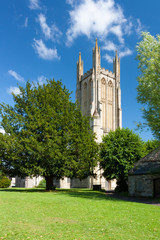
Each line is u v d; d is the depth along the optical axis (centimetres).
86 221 1067
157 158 2969
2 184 4666
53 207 1490
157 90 2362
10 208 1409
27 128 3053
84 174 3403
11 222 1009
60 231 873
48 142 2834
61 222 1031
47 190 3238
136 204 1834
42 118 3034
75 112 3466
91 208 1477
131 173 3062
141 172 2897
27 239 767
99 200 2034
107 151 3834
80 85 9150
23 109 3281
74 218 1132
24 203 1652
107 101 8400
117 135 4066
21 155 2983
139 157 3797
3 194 2289
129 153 3744
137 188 2917
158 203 2155
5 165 3134
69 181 6794
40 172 2881
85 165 3184
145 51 2514
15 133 3055
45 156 2852
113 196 2953
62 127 3134
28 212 1280
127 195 3142
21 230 876
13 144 2894
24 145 2939
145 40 2539
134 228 957
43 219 1093
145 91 2450
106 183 6781
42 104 3278
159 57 2425
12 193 2452
